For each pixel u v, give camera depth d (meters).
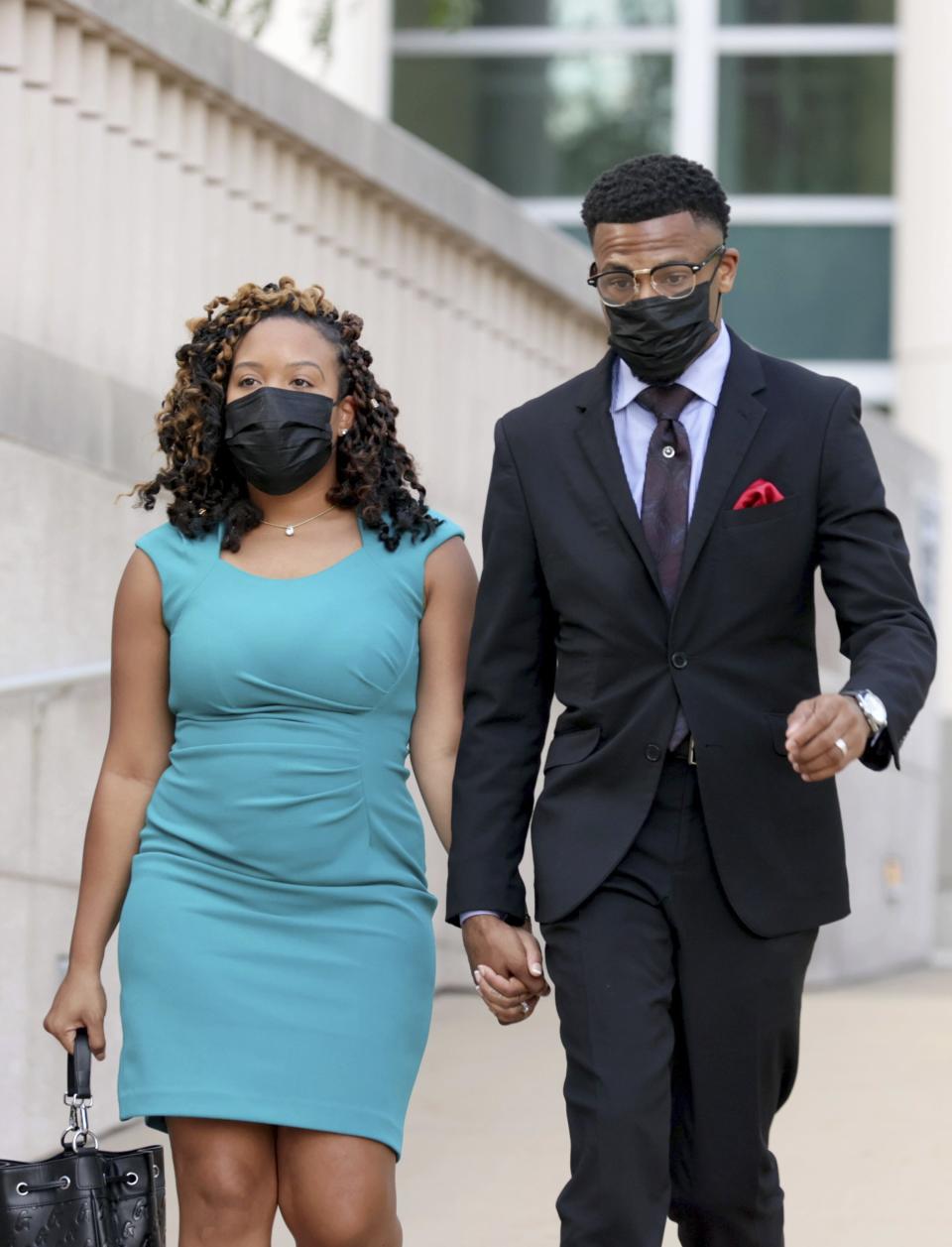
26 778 6.47
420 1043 4.50
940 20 15.22
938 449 14.98
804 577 4.44
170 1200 6.34
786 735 4.00
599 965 4.34
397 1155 4.47
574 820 4.44
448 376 9.56
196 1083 4.31
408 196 9.07
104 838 4.59
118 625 4.62
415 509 4.64
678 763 4.41
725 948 4.41
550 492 4.51
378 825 4.47
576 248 10.61
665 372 4.43
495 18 15.51
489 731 4.58
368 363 4.66
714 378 4.50
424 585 4.62
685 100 15.38
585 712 4.47
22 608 6.59
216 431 4.59
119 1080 4.42
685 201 4.37
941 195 15.16
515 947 4.46
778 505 4.39
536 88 15.51
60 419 6.89
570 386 4.62
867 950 11.27
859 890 11.16
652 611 4.41
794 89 15.44
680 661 4.38
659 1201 4.28
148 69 7.75
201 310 8.10
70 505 6.88
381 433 4.64
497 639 4.57
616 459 4.46
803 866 4.44
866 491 4.39
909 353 15.13
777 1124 7.32
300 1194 4.37
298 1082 4.32
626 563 4.41
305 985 4.37
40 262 7.21
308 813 4.41
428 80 15.51
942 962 12.47
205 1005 4.34
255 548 4.59
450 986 9.34
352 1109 4.34
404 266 9.25
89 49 7.47
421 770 4.66
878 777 11.51
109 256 7.60
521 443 4.59
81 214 7.45
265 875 4.41
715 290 4.46
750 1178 4.49
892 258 15.33
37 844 6.54
